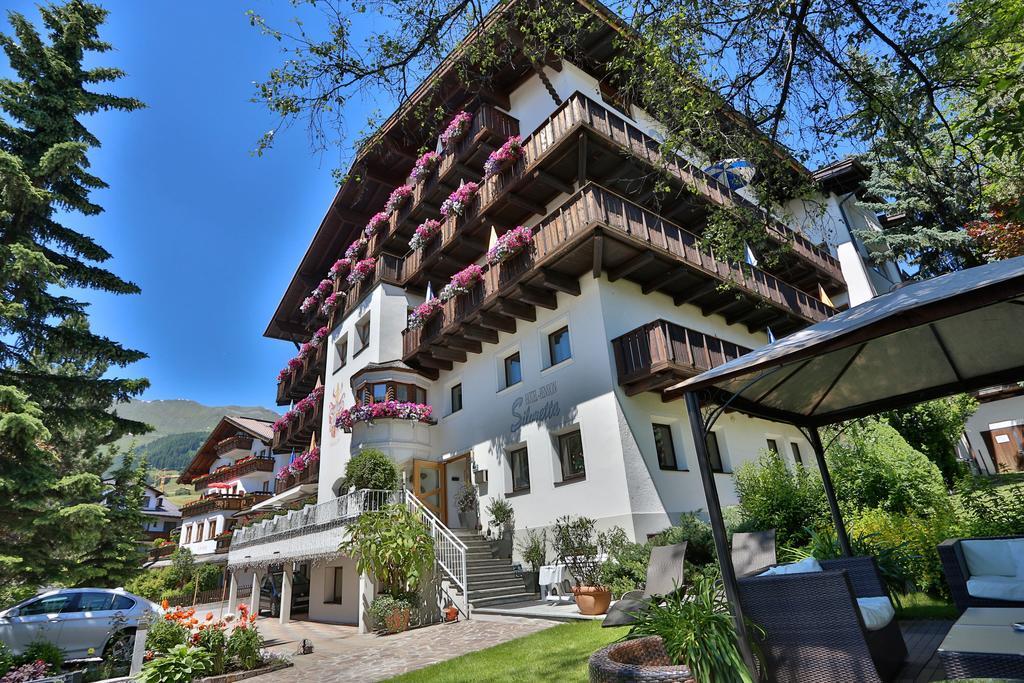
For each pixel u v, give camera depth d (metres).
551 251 13.13
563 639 7.62
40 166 13.53
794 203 19.31
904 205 16.92
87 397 13.85
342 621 15.42
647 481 12.12
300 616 18.55
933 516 7.59
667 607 4.25
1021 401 20.39
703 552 10.03
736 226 7.96
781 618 3.99
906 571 6.69
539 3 7.26
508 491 14.60
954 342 5.15
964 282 3.56
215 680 8.46
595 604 9.36
